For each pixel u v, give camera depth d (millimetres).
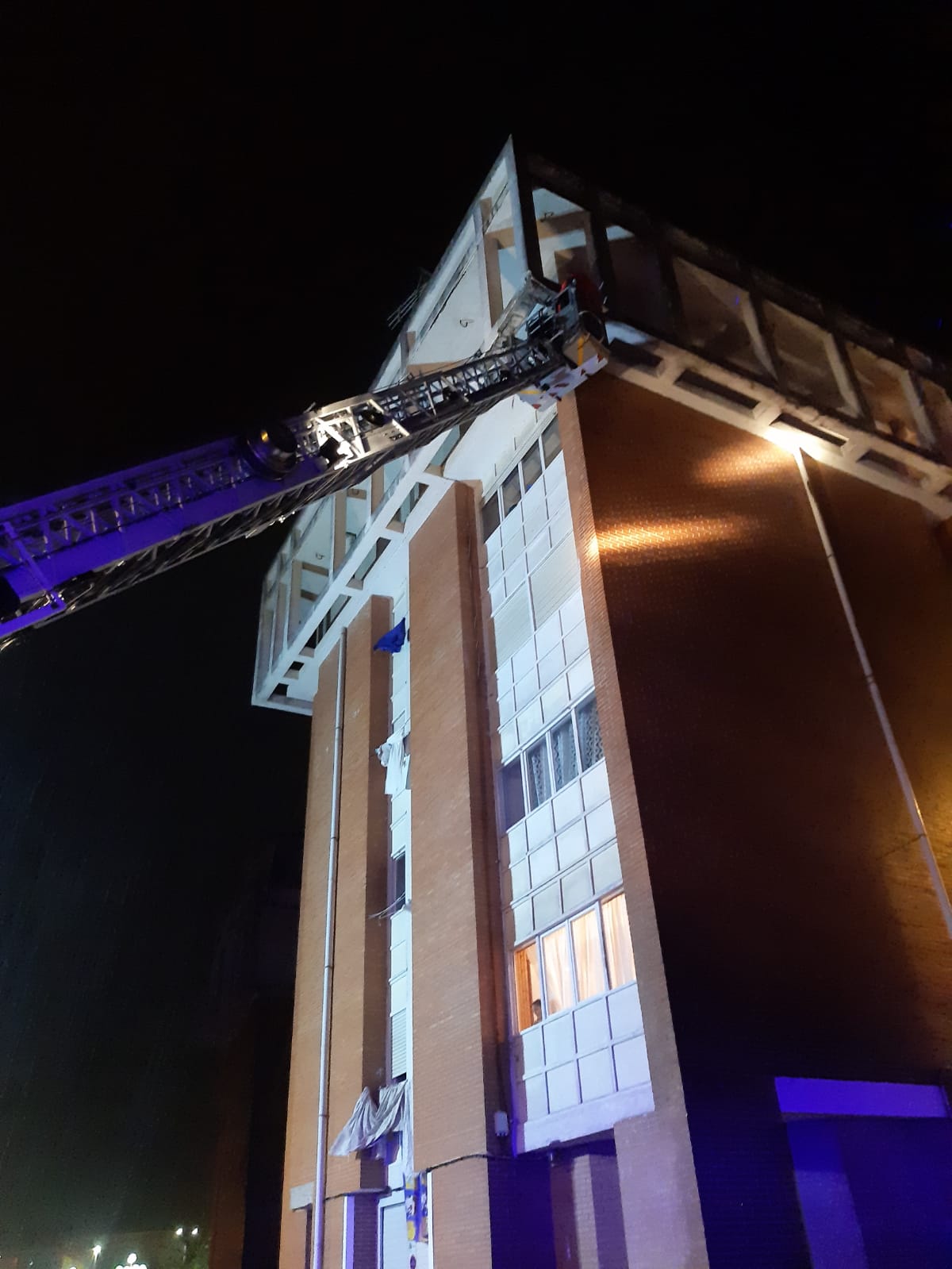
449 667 17672
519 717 16000
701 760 12867
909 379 20281
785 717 14125
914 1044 12305
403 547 21312
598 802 13578
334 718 23625
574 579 15484
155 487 8516
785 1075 10977
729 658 14188
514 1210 12609
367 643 22453
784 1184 10219
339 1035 18266
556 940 13734
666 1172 10164
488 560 18391
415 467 19031
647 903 11445
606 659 13312
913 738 15430
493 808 15789
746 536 15984
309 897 21938
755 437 17625
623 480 15180
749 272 18797
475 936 14570
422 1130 14430
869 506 18453
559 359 14141
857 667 15688
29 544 7500
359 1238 16000
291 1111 19688
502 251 16953
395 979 17812
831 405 18219
